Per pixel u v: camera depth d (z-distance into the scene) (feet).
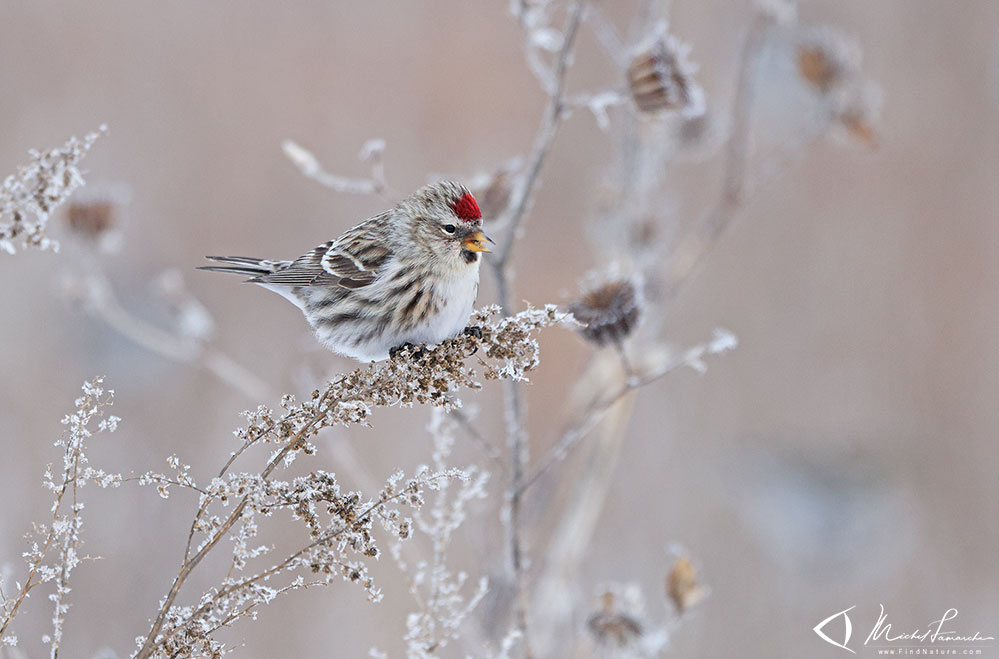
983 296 48.37
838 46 29.17
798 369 46.80
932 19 54.08
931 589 39.70
